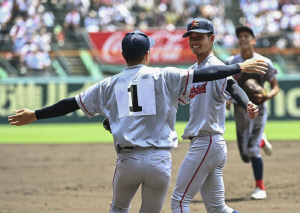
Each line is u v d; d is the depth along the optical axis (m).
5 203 28.12
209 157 17.86
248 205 26.64
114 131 15.23
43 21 80.88
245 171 38.09
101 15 83.38
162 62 75.19
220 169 18.48
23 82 68.69
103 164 43.03
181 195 18.02
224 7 86.31
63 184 34.28
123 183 15.41
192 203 27.55
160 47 75.25
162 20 84.88
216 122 18.06
